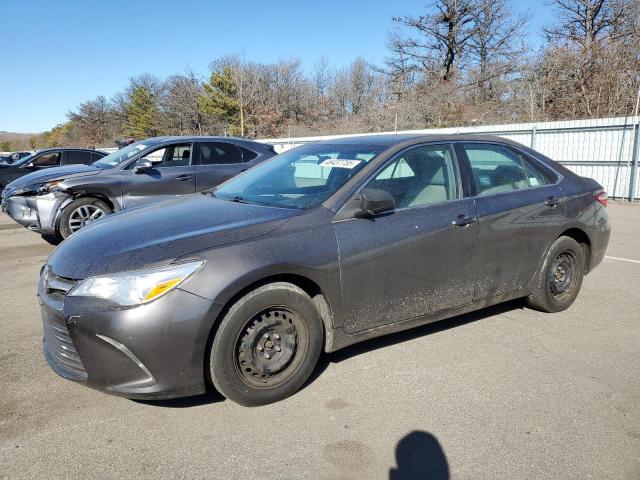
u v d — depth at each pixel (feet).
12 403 10.43
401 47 126.21
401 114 102.12
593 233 15.57
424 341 13.30
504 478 8.12
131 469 8.39
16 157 94.38
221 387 9.67
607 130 44.34
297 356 10.44
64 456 8.73
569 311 15.55
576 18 98.17
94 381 9.24
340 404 10.28
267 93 157.48
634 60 73.61
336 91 149.59
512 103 97.19
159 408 10.19
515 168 14.40
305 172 12.87
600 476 8.15
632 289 17.84
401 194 11.91
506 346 13.00
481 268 12.96
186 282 9.12
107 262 9.32
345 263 10.69
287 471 8.31
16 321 15.16
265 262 9.67
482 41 118.83
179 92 177.17
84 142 208.03
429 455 8.69
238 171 28.89
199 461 8.57
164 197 26.84
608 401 10.35
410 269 11.64
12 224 34.81
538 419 9.72
